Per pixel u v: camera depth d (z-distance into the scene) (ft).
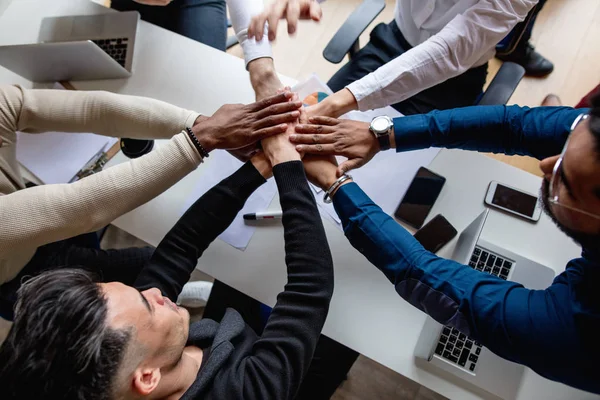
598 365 2.12
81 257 4.03
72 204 2.78
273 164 3.12
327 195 3.11
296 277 2.66
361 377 5.25
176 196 3.65
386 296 3.29
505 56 5.88
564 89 5.78
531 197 3.32
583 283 2.18
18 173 3.58
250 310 4.02
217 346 2.66
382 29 4.58
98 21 3.98
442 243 3.33
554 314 2.23
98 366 1.82
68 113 3.25
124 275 4.16
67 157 3.75
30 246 2.81
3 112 3.12
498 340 2.35
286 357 2.49
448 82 4.34
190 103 3.80
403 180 3.49
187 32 4.87
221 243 3.51
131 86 3.89
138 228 3.62
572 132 2.04
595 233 1.95
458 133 2.99
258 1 3.58
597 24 5.90
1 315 3.67
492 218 3.35
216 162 3.69
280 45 6.47
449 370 3.01
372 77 3.41
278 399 2.42
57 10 4.10
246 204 3.58
